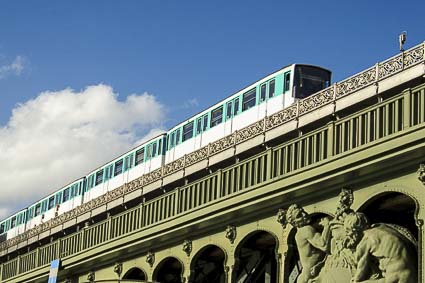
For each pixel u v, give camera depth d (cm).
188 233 3456
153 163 5131
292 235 2902
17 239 5938
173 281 3884
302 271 2789
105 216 4912
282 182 2872
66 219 5278
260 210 3033
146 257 3806
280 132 3366
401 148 2405
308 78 4062
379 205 2652
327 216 2803
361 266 2512
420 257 2377
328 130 2752
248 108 4278
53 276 4478
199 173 3966
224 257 3512
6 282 5309
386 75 2823
